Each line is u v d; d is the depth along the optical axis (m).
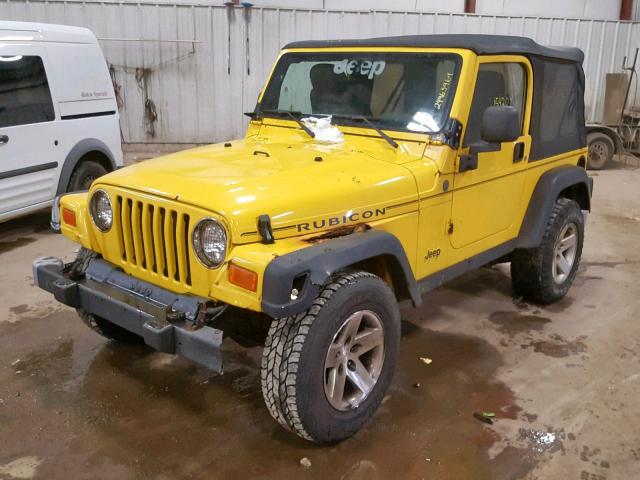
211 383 3.46
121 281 3.01
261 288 2.43
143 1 9.84
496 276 5.24
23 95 5.64
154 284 2.88
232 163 3.14
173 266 2.78
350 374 2.88
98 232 3.12
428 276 3.42
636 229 6.68
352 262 2.62
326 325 2.60
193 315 2.64
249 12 10.11
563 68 4.26
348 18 10.34
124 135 10.45
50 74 5.91
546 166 4.25
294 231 2.69
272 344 2.63
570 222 4.47
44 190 5.92
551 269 4.38
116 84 10.16
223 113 10.61
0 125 5.44
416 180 3.18
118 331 3.74
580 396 3.38
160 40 10.06
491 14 10.82
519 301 4.70
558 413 3.21
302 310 2.45
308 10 10.22
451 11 11.07
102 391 3.35
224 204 2.58
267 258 2.45
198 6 9.98
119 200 2.96
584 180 4.50
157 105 10.38
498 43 3.51
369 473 2.73
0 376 3.49
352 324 2.76
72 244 5.88
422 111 3.37
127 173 3.06
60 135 6.00
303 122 3.80
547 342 4.02
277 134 3.94
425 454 2.87
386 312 2.93
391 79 3.54
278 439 2.97
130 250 2.97
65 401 3.25
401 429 3.06
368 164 3.17
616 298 4.77
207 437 2.97
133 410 3.18
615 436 3.02
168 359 3.71
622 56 11.34
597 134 10.02
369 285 2.79
